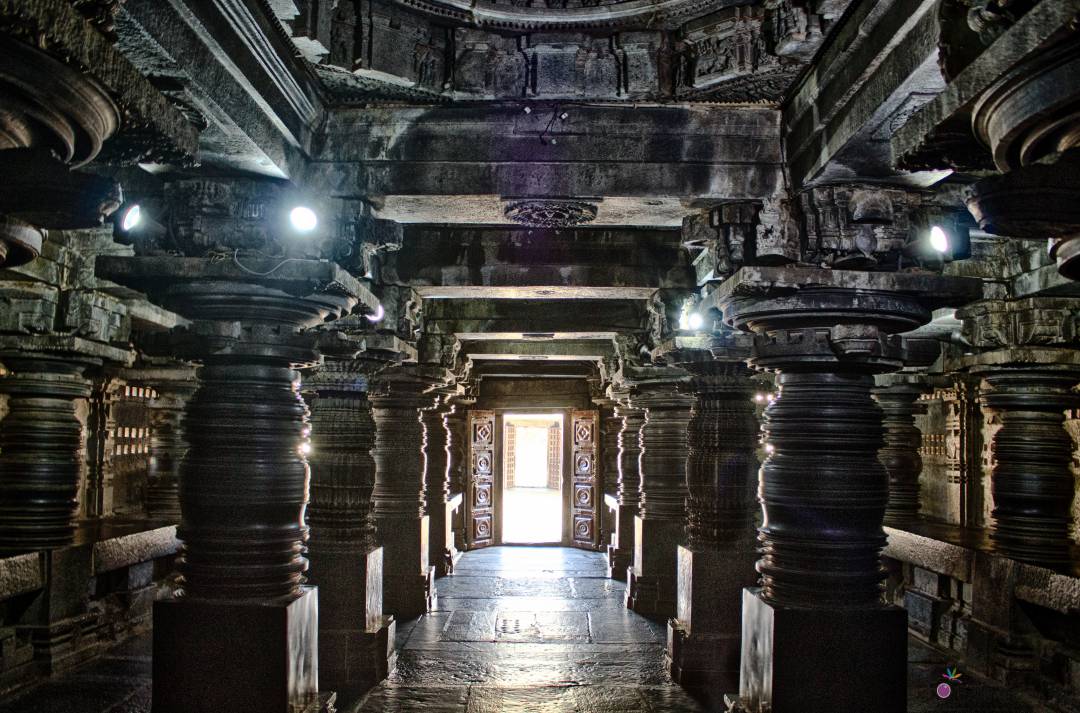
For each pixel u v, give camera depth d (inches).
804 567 203.5
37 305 262.7
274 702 193.3
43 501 281.3
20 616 268.4
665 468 407.8
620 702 267.7
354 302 210.8
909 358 205.5
